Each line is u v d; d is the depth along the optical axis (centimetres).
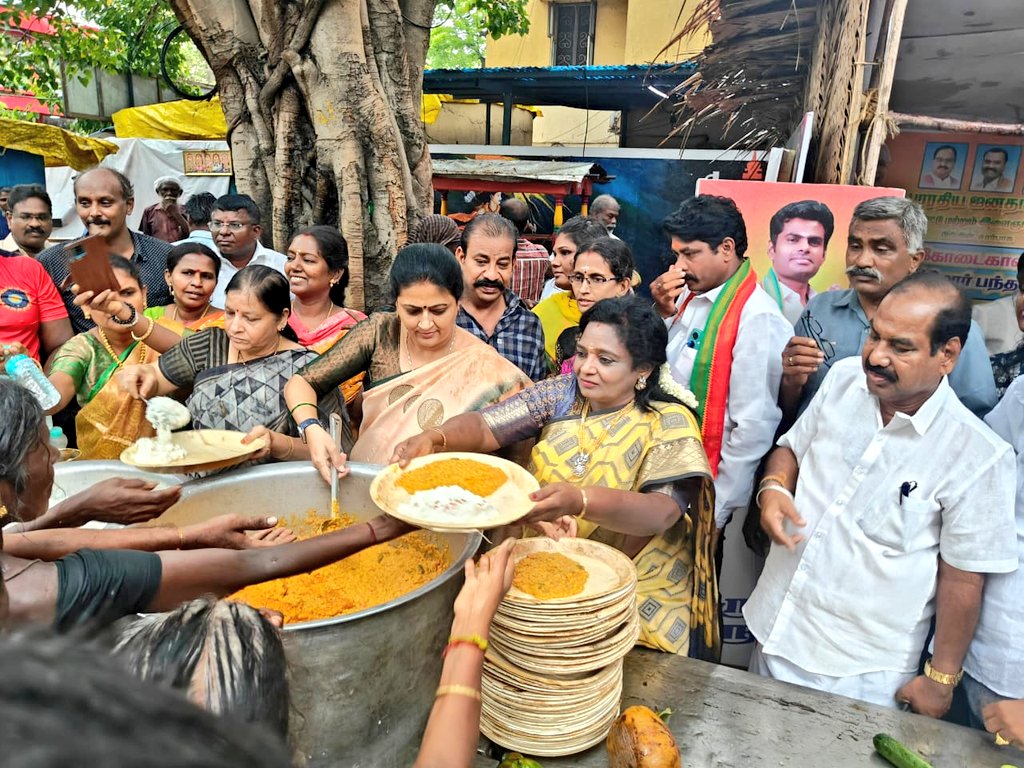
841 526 186
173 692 40
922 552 179
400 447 187
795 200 241
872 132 234
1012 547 170
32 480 121
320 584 169
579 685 147
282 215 452
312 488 188
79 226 991
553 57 1145
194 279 290
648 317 180
